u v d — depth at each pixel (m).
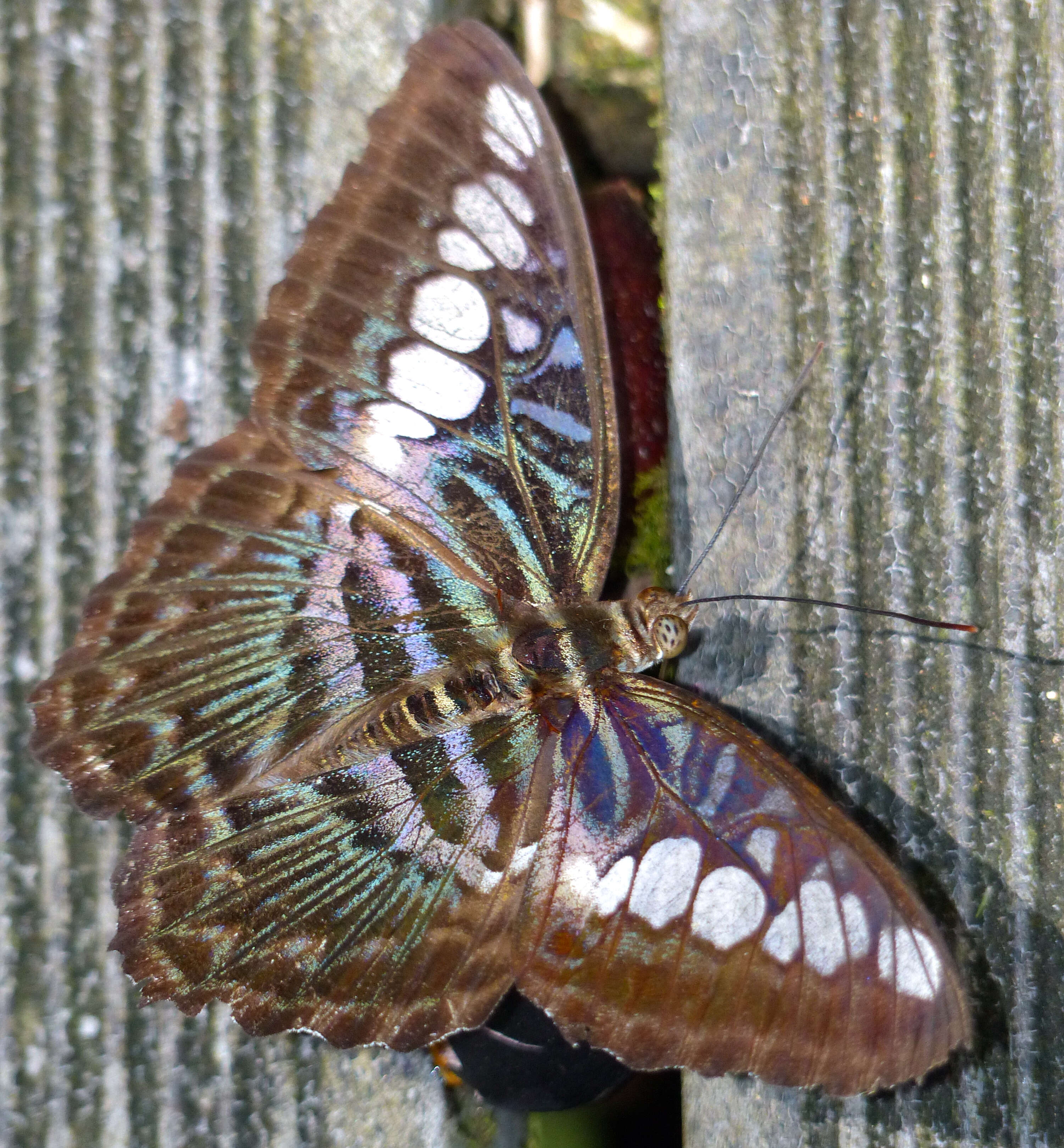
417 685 0.54
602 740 0.54
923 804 0.54
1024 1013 0.54
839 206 0.55
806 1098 0.54
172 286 0.55
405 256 0.53
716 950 0.53
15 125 0.55
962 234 0.54
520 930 0.53
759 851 0.53
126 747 0.54
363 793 0.54
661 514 0.55
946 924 0.54
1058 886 0.54
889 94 0.55
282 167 0.55
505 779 0.54
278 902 0.54
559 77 0.55
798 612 0.54
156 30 0.55
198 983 0.53
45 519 0.55
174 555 0.54
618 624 0.54
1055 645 0.54
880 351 0.54
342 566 0.54
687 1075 0.54
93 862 0.55
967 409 0.54
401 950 0.54
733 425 0.55
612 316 0.55
